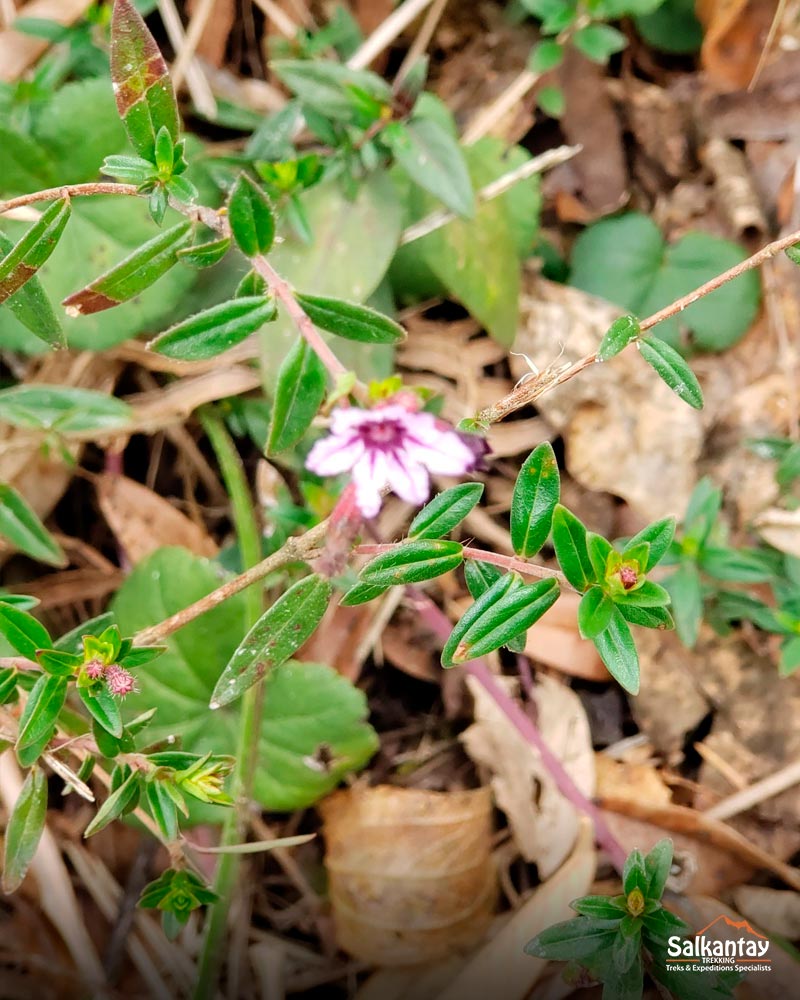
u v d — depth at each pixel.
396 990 0.18
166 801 0.14
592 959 0.15
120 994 0.18
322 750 0.18
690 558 0.19
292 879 0.19
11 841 0.14
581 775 0.19
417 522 0.13
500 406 0.14
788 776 0.19
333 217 0.19
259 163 0.18
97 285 0.13
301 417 0.14
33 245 0.13
